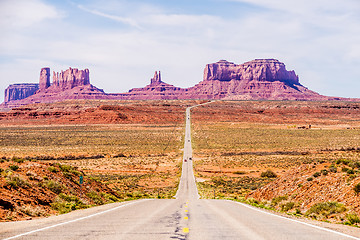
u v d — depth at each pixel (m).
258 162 84.88
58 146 118.88
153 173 73.19
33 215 12.84
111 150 110.62
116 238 8.35
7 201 13.09
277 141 128.75
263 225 10.77
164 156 102.88
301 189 22.41
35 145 120.31
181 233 9.12
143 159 94.75
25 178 18.11
